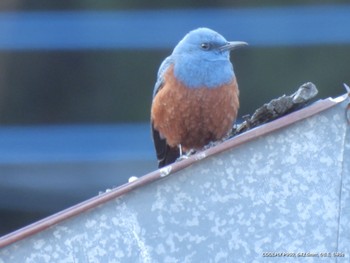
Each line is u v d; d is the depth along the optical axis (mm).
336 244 8953
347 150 8953
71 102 25781
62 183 24594
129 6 25859
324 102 8961
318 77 25781
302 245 8969
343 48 25797
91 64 25828
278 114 9664
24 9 25641
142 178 8984
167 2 26000
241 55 25922
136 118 25656
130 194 9008
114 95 25781
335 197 8961
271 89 25859
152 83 25781
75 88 25797
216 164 9008
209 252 8977
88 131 25547
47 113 25656
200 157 8977
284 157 8984
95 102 25781
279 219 8984
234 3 26094
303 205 8977
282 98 9570
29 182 24578
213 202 9000
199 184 9008
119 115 25703
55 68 25750
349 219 8953
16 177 24641
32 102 25688
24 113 25641
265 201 8984
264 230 8984
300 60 25906
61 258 8953
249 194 8992
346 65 25797
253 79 25875
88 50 25781
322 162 8969
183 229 8992
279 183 8984
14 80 25656
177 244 8977
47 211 24406
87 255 8953
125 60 25781
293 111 9555
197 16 25953
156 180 8984
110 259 8961
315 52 25828
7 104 25656
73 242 8961
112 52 25859
